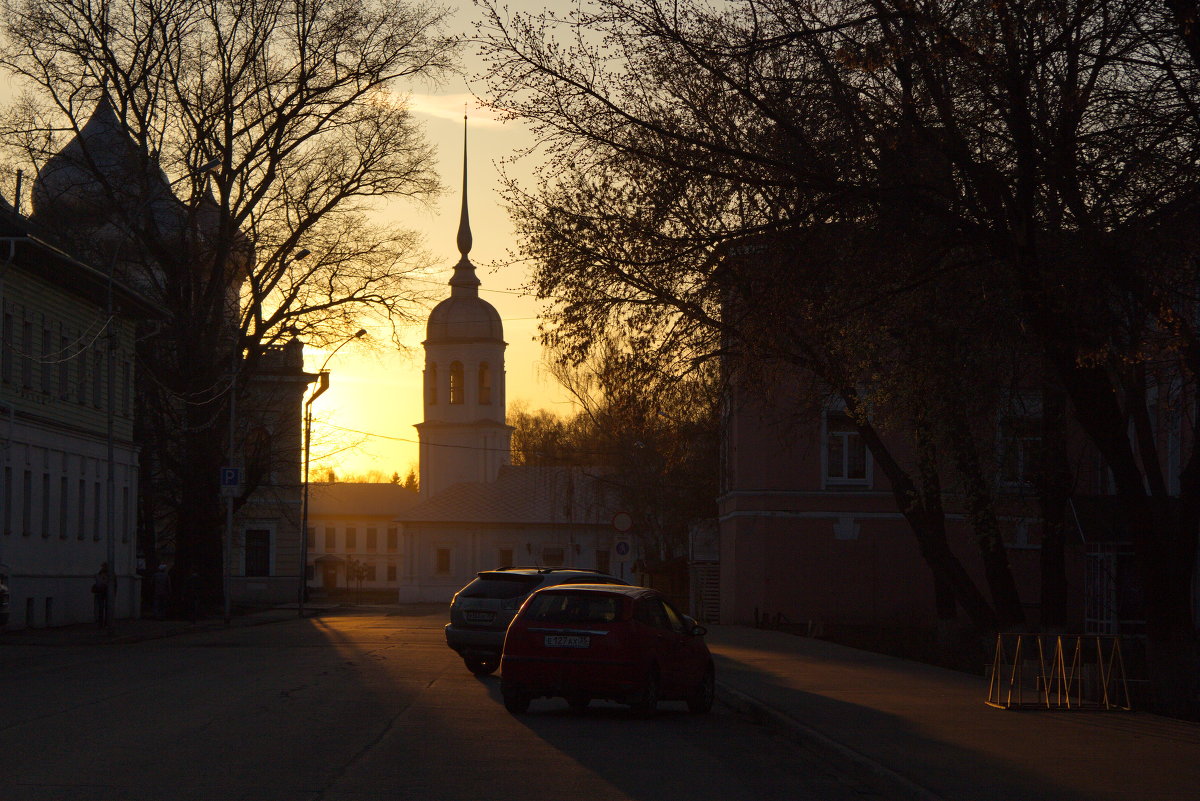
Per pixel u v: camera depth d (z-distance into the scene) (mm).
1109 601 31797
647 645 17547
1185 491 19000
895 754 13258
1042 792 11055
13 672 23375
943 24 14039
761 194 16234
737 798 11164
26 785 11031
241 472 43094
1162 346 14852
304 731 14891
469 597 24109
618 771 12516
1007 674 23422
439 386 107250
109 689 19922
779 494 43844
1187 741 14453
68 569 41250
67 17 40688
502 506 97062
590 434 72438
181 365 45406
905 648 31875
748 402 21797
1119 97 14203
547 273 18234
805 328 16609
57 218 42844
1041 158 14500
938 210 14891
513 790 11172
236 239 43500
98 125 44406
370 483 141875
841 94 15352
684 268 17078
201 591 48156
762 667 25188
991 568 27203
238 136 42406
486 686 21281
